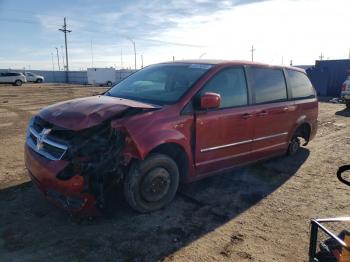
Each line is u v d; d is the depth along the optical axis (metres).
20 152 6.82
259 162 5.91
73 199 3.65
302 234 3.82
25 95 23.38
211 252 3.41
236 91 5.03
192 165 4.47
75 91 29.19
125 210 4.21
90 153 3.65
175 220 4.03
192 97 4.40
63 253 3.32
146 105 4.18
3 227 3.77
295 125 6.34
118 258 3.27
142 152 3.74
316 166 6.32
